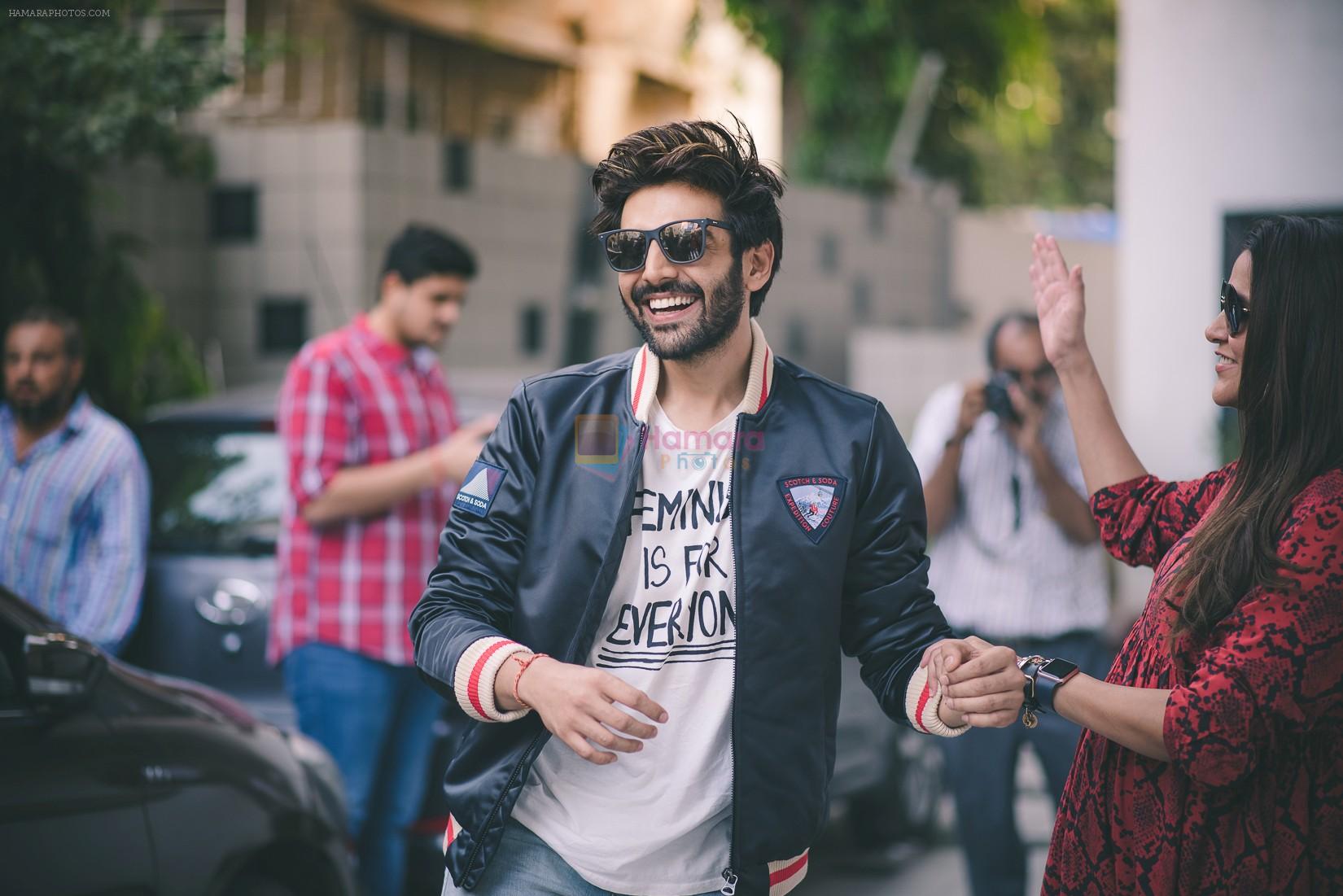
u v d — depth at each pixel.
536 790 2.55
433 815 4.64
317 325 10.79
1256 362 2.26
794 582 2.45
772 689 2.44
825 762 2.53
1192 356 7.41
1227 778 2.13
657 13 17.20
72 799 3.20
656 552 2.49
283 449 5.02
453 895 2.57
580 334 12.65
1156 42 7.41
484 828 2.49
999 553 4.65
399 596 4.58
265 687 5.18
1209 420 7.38
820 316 14.87
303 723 4.63
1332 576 2.13
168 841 3.41
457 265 4.64
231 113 11.84
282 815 3.75
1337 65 7.15
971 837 4.55
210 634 5.22
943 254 16.55
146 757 3.42
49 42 5.94
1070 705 2.26
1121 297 7.58
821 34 16.41
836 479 2.49
